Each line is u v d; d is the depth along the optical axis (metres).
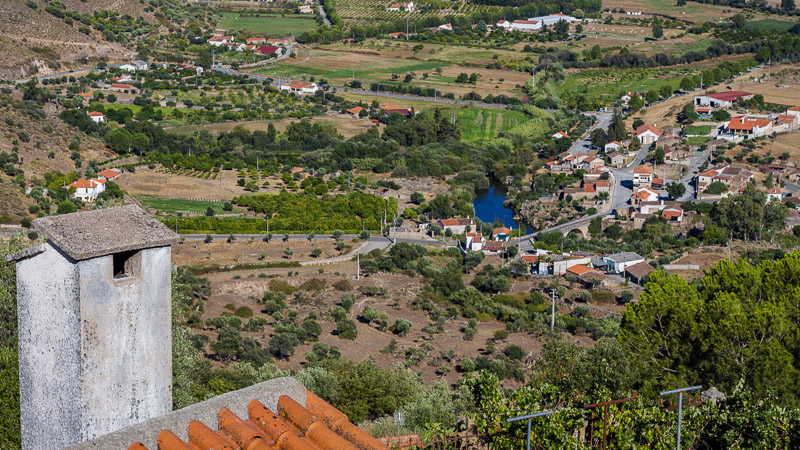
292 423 14.95
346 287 125.38
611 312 119.62
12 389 24.27
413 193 192.25
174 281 37.72
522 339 103.75
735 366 38.06
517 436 25.02
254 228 159.12
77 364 14.70
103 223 15.07
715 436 28.06
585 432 26.88
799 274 44.03
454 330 107.62
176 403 34.62
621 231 176.88
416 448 24.14
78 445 13.73
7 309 30.83
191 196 182.88
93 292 14.56
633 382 38.28
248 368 67.69
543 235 166.75
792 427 27.28
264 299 116.88
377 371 59.41
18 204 154.00
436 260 147.75
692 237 166.75
